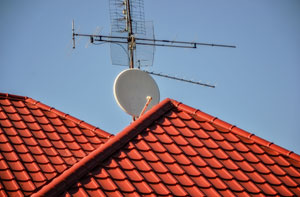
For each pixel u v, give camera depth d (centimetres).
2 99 4144
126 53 4650
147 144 3123
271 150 3284
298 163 3234
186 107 3438
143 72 3944
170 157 3064
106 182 2864
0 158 3444
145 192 2831
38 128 3866
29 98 4228
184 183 2917
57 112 4100
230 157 3150
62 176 2853
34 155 3556
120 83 3859
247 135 3325
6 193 3155
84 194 2773
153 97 3916
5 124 3828
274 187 3023
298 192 3025
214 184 2950
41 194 2758
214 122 3375
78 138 3881
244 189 2950
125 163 2986
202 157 3108
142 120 3275
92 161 2952
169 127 3281
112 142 3086
